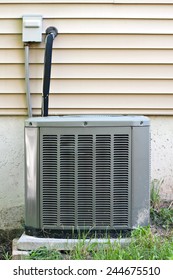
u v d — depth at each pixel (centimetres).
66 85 402
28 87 396
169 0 392
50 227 333
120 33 395
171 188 421
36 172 331
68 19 393
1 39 395
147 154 332
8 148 414
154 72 402
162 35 396
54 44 396
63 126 326
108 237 325
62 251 326
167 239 330
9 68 399
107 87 403
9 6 390
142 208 333
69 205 331
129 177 329
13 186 417
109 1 391
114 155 327
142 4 392
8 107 407
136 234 325
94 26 394
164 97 407
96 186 329
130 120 326
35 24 385
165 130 416
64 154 328
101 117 338
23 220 418
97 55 398
